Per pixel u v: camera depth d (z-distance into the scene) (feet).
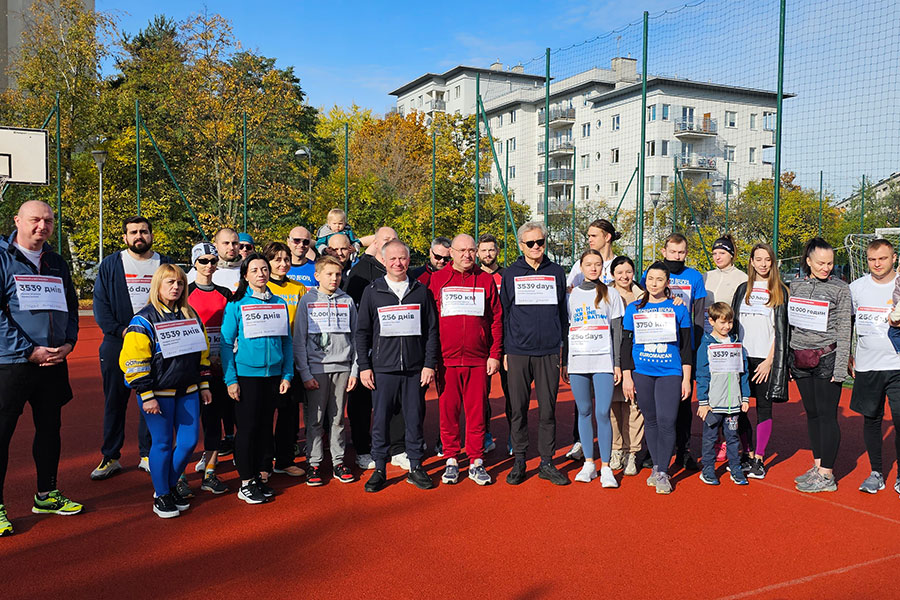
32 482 17.16
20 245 14.52
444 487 17.33
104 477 17.62
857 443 21.62
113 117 90.74
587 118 144.46
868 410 16.90
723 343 17.37
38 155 51.21
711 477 17.53
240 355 16.07
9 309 14.11
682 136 119.75
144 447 18.22
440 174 103.40
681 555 12.93
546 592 11.37
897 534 14.06
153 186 93.04
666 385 16.94
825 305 16.99
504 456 20.49
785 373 17.46
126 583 11.65
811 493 16.81
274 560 12.63
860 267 44.50
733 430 17.53
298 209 106.93
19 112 81.41
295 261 21.40
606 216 111.65
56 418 15.03
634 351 17.47
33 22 91.97
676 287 19.48
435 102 210.38
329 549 13.16
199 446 21.34
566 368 18.31
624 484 17.61
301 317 17.38
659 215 103.86
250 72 94.32
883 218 96.78
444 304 17.87
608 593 11.34
